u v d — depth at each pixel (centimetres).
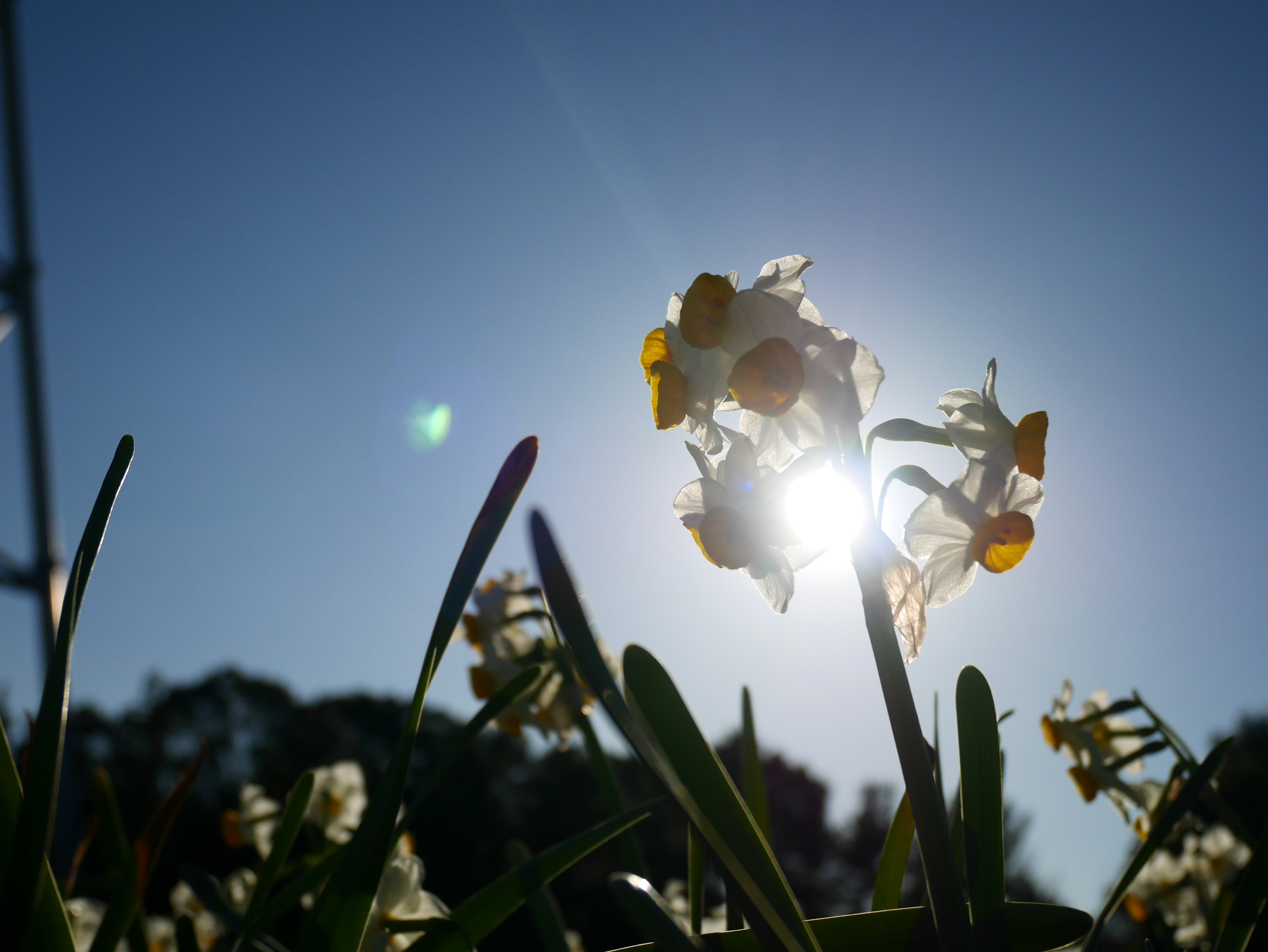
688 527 18
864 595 16
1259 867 19
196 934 25
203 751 20
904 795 21
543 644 33
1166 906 35
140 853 19
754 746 28
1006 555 16
